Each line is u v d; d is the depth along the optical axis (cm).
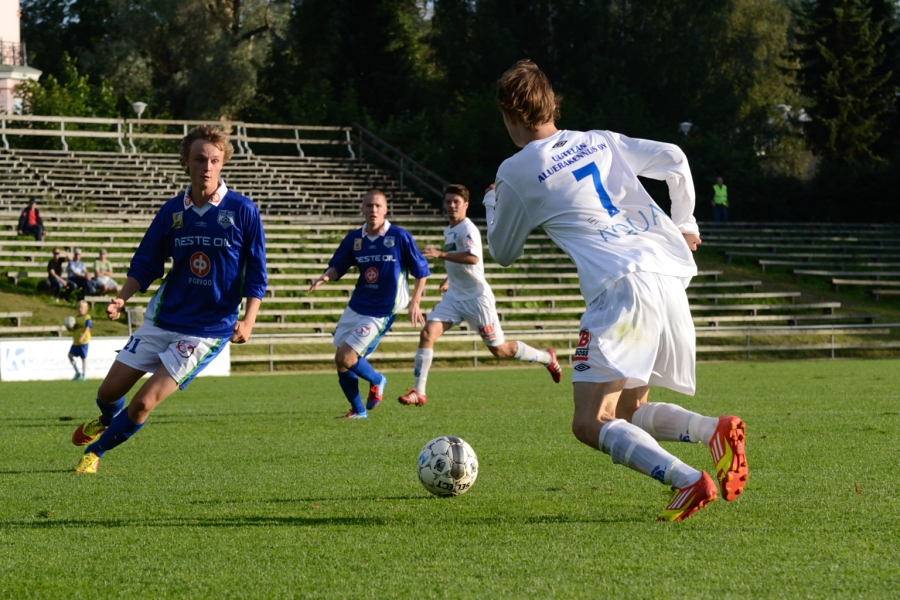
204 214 1346
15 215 6581
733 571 807
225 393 3372
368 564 855
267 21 13488
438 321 2545
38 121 9194
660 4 11931
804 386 3294
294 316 5700
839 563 833
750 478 1321
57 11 15012
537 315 6066
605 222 1000
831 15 11081
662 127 10550
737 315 6431
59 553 920
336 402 2931
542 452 1661
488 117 9562
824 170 9569
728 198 9331
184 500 1215
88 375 4469
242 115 12506
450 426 2134
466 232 2473
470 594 749
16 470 1514
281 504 1178
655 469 931
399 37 11781
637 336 957
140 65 12431
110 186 7881
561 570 818
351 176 8731
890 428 1966
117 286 5606
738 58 13025
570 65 11462
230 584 797
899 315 6612
